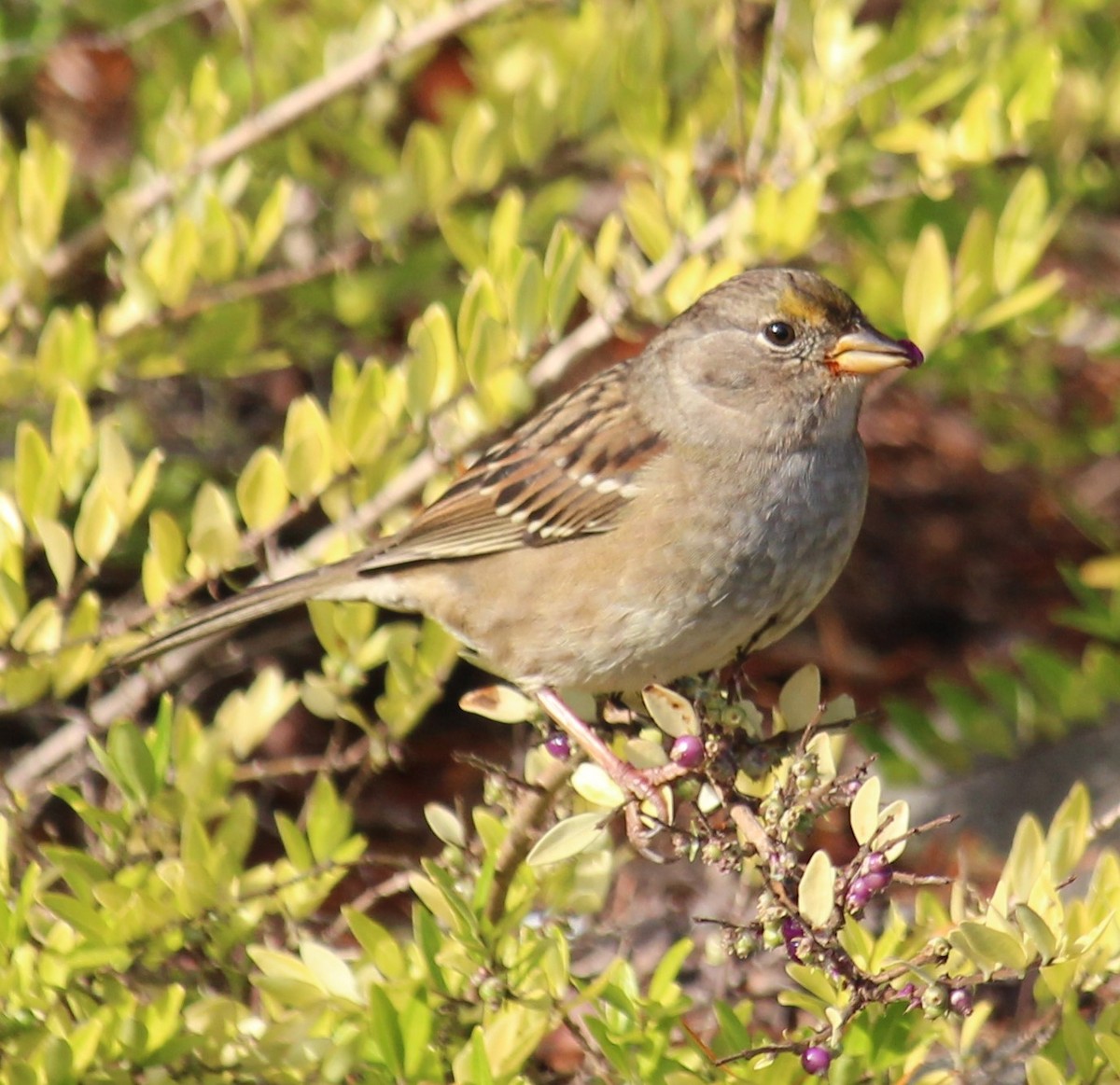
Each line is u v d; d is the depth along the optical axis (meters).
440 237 11.05
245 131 9.75
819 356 8.15
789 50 9.95
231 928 7.42
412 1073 6.58
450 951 7.03
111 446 8.24
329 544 8.91
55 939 7.18
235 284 9.62
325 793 7.79
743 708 7.12
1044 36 9.78
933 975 6.29
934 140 9.15
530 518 8.31
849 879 6.11
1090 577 10.55
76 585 8.29
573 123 10.27
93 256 10.74
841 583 13.09
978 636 12.82
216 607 8.56
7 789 8.39
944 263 8.47
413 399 8.59
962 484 13.37
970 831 10.68
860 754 11.69
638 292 8.86
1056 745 10.71
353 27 11.33
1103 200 11.58
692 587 8.13
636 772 7.05
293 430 8.48
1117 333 11.59
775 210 8.74
